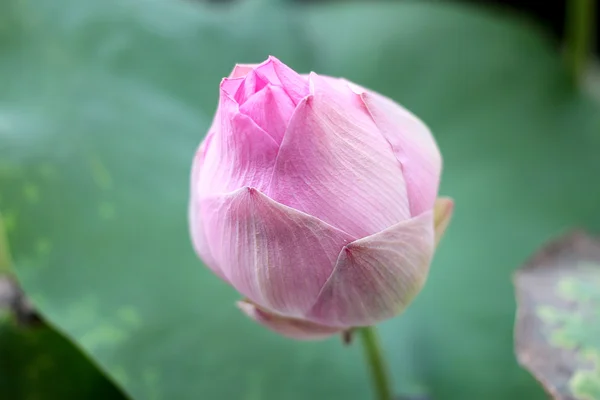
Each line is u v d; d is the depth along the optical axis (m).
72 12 0.52
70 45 0.51
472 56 0.63
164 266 0.47
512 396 0.48
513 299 0.51
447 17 0.66
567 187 0.56
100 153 0.48
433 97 0.62
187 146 0.51
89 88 0.51
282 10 0.64
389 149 0.36
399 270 0.37
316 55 0.64
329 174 0.35
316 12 0.69
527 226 0.54
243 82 0.36
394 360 0.49
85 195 0.47
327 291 0.36
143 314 0.45
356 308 0.37
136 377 0.44
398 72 0.63
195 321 0.46
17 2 0.51
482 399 0.48
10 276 0.48
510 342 0.49
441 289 0.52
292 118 0.34
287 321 0.38
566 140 0.59
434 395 0.48
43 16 0.51
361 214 0.36
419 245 0.37
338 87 0.36
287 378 0.46
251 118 0.35
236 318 0.47
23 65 0.50
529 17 0.75
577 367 0.41
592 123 0.60
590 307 0.43
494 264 0.52
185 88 0.54
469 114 0.61
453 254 0.53
